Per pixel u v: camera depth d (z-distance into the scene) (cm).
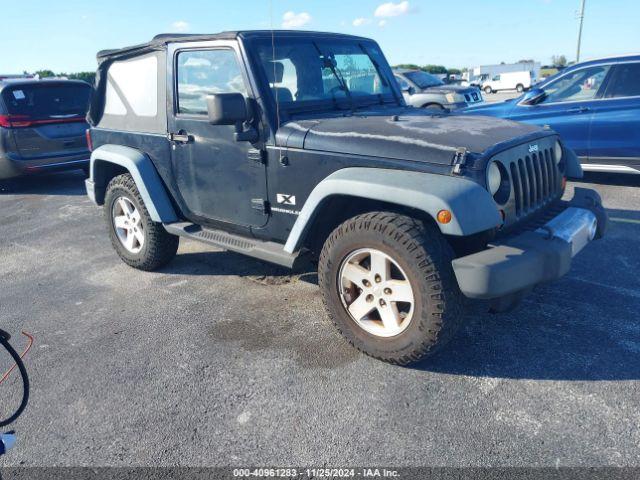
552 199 357
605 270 433
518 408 273
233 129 364
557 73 711
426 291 281
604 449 242
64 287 465
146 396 299
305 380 306
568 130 695
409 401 283
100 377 320
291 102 363
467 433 257
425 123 341
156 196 430
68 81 874
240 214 382
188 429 271
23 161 820
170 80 404
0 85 812
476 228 267
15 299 445
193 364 329
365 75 436
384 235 290
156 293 439
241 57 353
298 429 266
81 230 643
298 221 329
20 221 702
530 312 370
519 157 311
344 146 314
